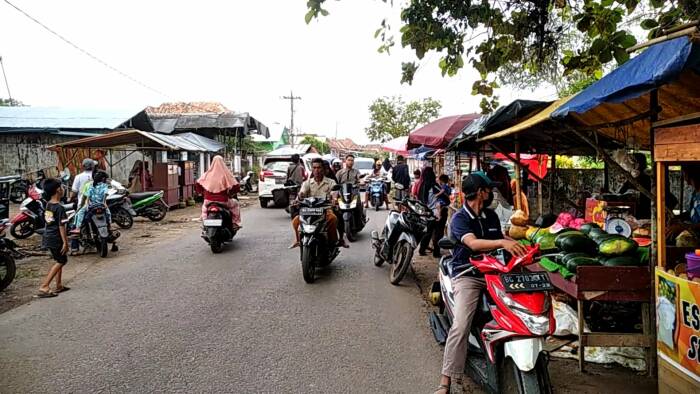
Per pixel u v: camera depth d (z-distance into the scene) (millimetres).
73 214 9812
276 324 5668
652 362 4312
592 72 5332
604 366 4559
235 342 5109
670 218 4941
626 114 5355
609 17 5137
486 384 3838
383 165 26297
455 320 3924
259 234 12266
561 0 5367
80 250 10008
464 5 5305
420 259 9445
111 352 4848
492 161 13250
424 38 5570
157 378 4285
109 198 12758
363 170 31109
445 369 3885
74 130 21438
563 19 6062
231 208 10312
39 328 5531
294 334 5352
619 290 4254
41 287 6938
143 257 9477
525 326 3375
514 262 3604
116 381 4227
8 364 4574
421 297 6824
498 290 3619
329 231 7980
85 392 4035
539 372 3418
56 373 4383
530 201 11664
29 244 10914
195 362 4613
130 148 18688
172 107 36250
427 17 5414
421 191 11164
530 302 3432
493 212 4215
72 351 4871
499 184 4156
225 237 10070
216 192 9836
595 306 5188
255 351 4879
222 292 6988
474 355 4148
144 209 14688
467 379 4297
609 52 4688
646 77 3113
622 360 4578
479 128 6812
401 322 5762
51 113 22672
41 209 11414
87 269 8500
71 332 5398
